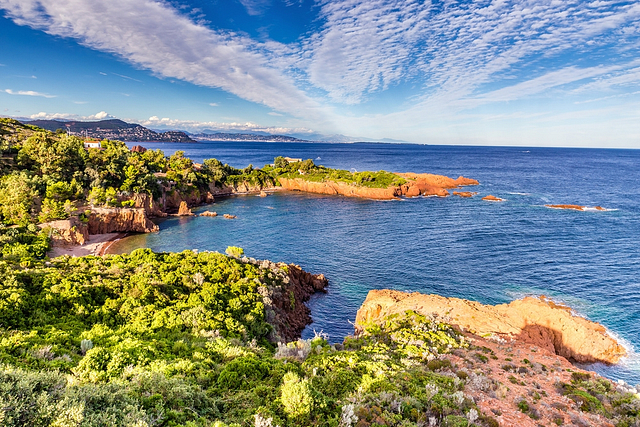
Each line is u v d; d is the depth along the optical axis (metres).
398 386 16.23
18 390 9.56
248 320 31.30
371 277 58.47
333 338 41.53
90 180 98.81
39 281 29.77
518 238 77.12
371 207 120.81
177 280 36.62
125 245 78.19
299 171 179.00
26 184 79.06
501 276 56.50
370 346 24.80
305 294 51.81
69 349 18.36
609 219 94.25
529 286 52.56
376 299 39.84
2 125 146.00
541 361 23.95
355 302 50.62
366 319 39.78
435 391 15.33
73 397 10.17
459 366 21.39
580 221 92.31
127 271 38.19
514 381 19.31
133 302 28.52
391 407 13.90
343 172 170.88
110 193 92.38
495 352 25.22
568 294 49.62
